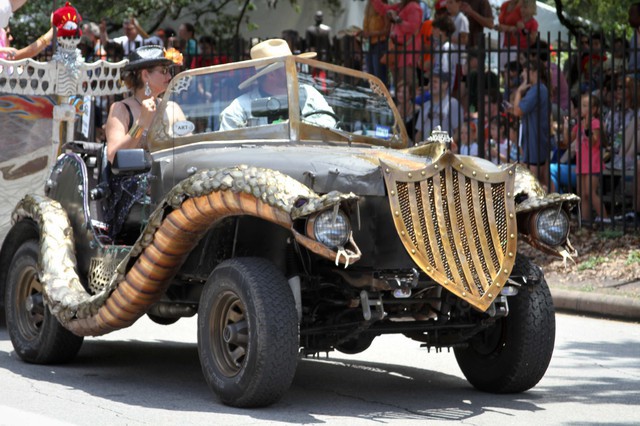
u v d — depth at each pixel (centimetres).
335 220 632
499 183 709
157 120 838
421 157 727
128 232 877
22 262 886
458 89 1642
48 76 1094
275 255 736
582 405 754
